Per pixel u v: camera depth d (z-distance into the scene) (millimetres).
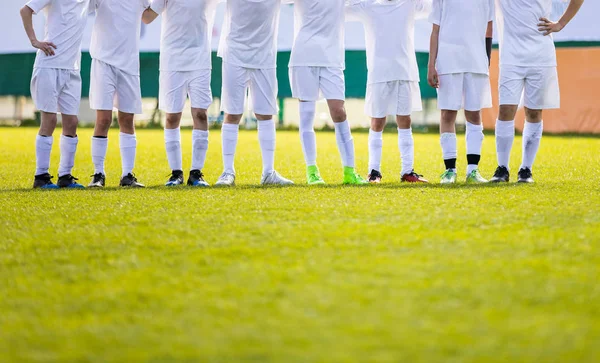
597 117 45688
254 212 13062
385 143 36562
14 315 7594
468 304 7457
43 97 17781
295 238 10680
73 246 10656
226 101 18250
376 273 8641
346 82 51938
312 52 18125
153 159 27781
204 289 8242
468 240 10344
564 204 13672
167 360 6234
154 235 11234
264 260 9422
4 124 56031
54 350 6586
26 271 9352
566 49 46125
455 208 13203
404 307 7383
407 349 6285
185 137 41281
